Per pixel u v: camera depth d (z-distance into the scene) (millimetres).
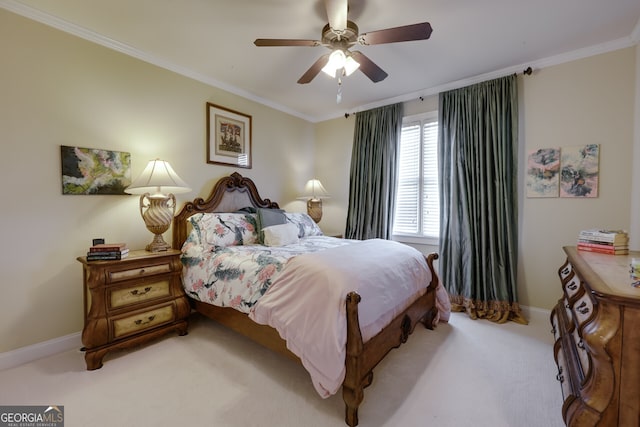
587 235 2018
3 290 1953
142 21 2145
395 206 3730
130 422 1464
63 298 2205
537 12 2010
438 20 2098
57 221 2170
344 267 1683
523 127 2854
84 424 1448
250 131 3633
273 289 1796
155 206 2439
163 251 2439
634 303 1032
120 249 2082
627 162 2396
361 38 1861
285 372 1933
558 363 1789
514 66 2832
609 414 1077
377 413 1534
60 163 2174
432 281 2596
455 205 3119
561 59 2633
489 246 2916
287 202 4211
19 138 1996
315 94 3607
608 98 2463
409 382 1807
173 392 1708
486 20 2100
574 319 1577
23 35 1997
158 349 2229
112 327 2014
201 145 3117
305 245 2754
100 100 2367
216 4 1945
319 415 1528
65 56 2180
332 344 1418
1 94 1925
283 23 2162
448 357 2105
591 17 2068
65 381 1809
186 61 2777
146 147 2666
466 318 2875
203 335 2484
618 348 1067
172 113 2855
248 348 2262
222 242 2621
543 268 2779
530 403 1615
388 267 1946
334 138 4426
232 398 1658
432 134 3533
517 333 2510
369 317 1591
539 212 2785
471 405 1600
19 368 1953
